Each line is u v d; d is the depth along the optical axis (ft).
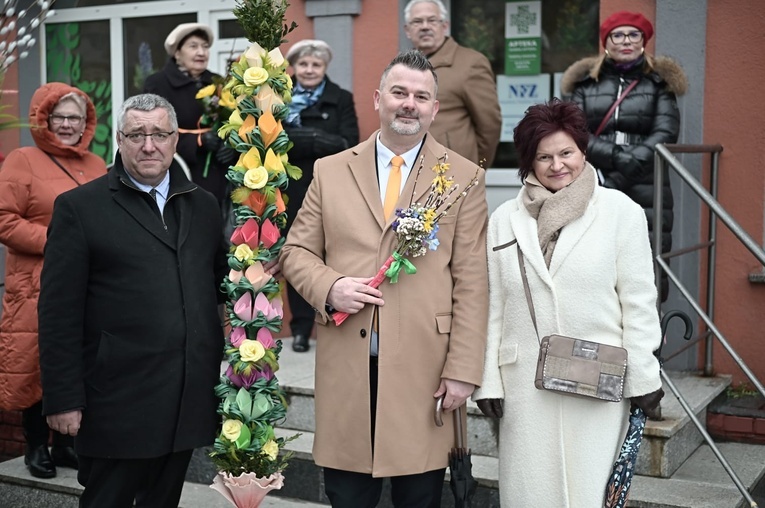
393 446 9.73
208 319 10.45
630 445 9.58
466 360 9.68
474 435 13.48
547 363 9.44
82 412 10.23
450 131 15.30
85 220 10.07
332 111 16.85
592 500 9.52
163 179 10.56
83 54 22.20
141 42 21.59
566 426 9.60
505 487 9.93
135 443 10.03
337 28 18.17
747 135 15.12
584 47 17.67
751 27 14.96
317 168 10.53
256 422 10.31
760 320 15.16
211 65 20.59
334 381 10.04
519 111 18.28
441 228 9.93
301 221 10.47
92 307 10.16
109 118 22.11
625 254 9.50
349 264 9.99
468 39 18.54
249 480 10.27
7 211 13.39
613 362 9.34
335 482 10.14
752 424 14.10
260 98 10.24
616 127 14.60
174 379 10.14
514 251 9.81
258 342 10.32
